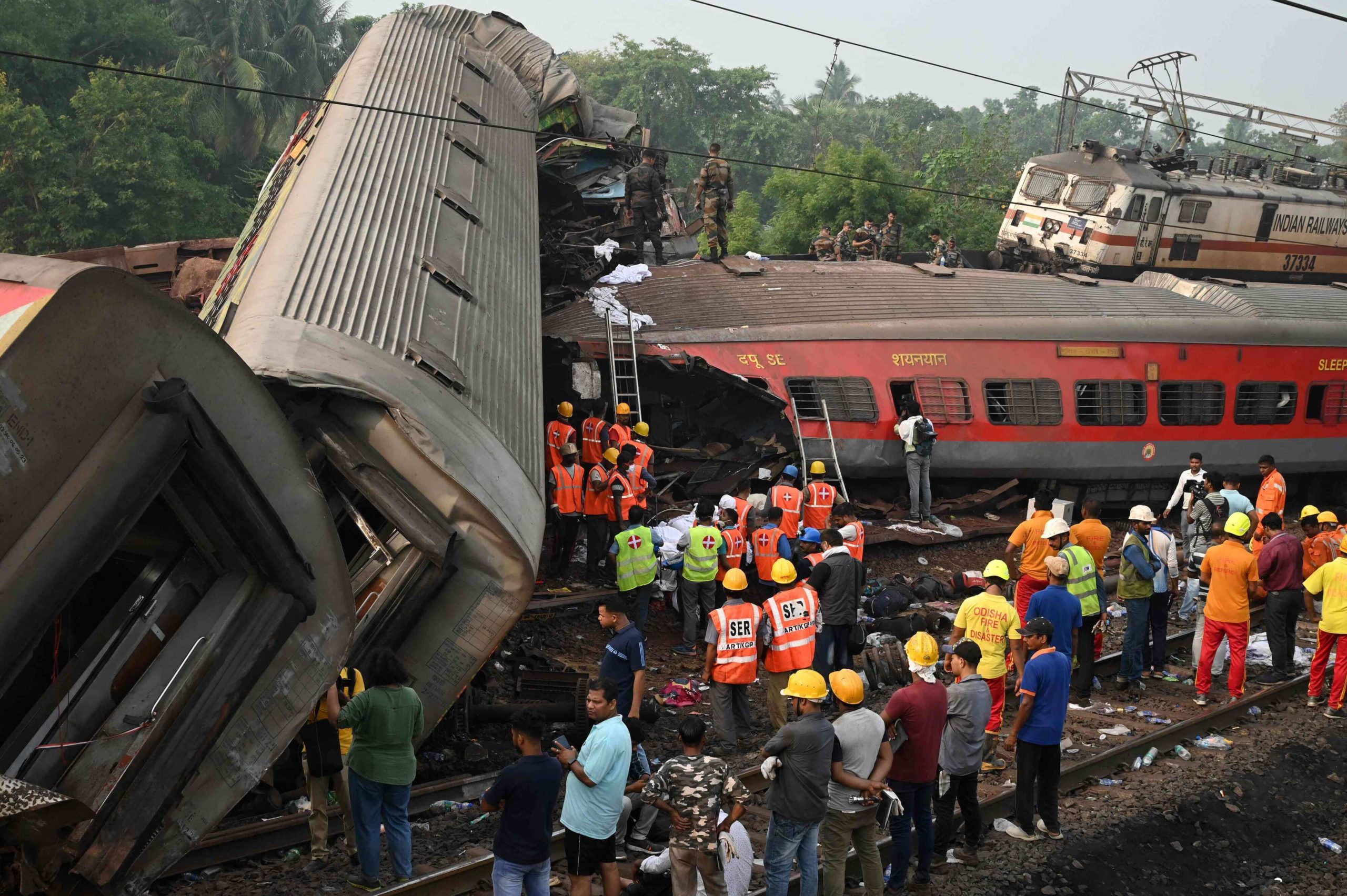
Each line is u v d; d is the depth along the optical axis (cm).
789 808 871
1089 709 1484
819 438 2127
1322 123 3647
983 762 1261
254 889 886
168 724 636
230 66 6034
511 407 1191
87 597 741
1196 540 1972
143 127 4900
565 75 2583
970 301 2472
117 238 4788
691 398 2123
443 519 968
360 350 1010
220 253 2359
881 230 3741
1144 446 2448
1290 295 2869
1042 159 3381
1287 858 1159
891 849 1012
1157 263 3183
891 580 1956
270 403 688
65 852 588
